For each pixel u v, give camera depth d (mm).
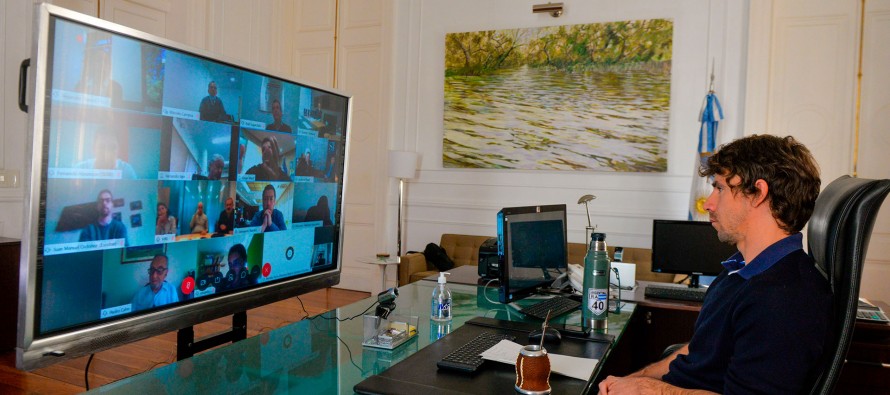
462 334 1923
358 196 6430
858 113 4703
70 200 1551
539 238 2627
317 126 2555
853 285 1229
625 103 5277
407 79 6078
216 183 2023
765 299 1240
